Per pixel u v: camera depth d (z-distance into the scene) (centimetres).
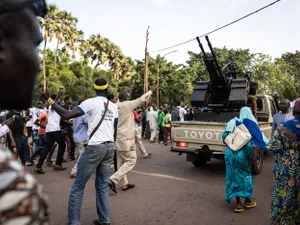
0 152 67
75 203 360
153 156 918
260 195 513
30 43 77
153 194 520
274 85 3378
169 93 3312
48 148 672
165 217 414
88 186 571
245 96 707
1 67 72
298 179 305
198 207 454
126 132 513
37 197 64
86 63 3384
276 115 565
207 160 754
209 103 816
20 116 656
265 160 838
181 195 514
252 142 427
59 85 2761
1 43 72
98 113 373
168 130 1215
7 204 60
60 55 3481
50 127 668
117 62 3369
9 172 63
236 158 421
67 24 2994
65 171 695
